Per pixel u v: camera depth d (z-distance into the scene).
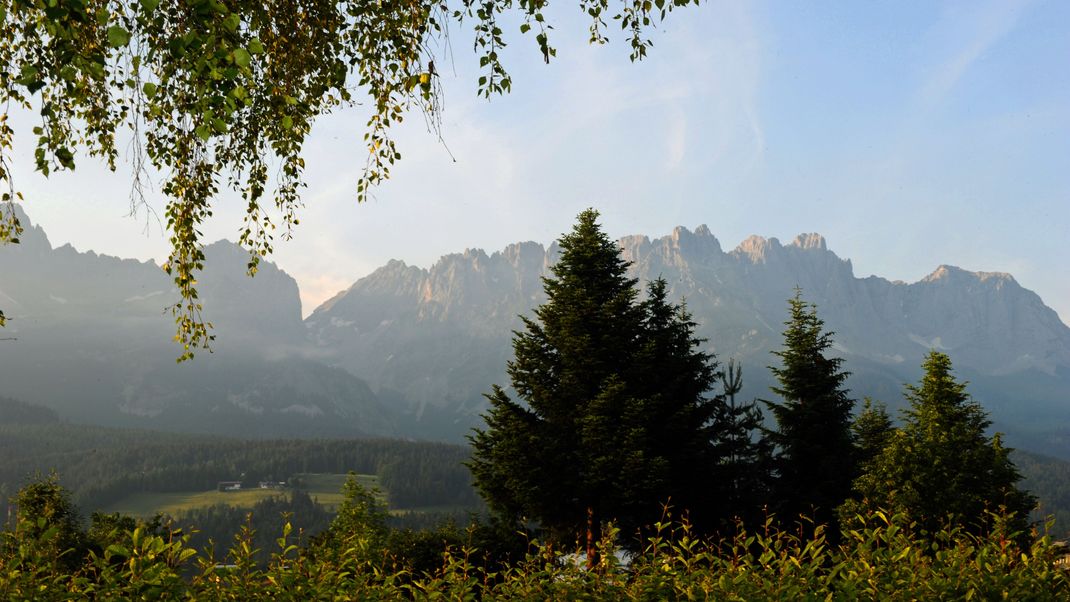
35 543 5.18
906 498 22.22
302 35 6.63
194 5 4.10
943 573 5.43
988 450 23.88
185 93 6.21
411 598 5.91
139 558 4.91
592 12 6.62
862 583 5.35
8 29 6.05
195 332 7.25
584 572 5.98
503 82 6.46
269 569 5.41
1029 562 5.57
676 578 5.66
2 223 6.58
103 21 4.08
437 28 6.59
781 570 5.59
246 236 7.79
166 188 6.99
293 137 7.27
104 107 6.69
